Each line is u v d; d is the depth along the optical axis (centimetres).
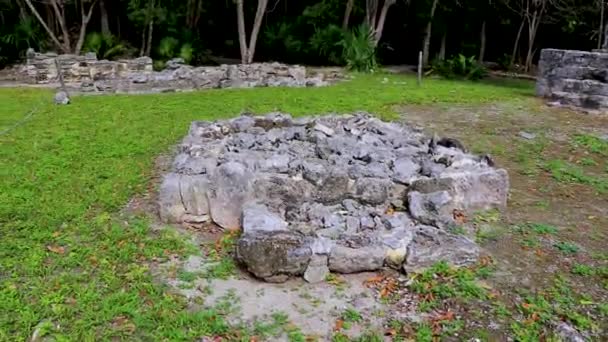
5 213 436
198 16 1759
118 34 1778
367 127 614
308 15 1747
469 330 304
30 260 362
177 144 661
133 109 888
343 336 296
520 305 328
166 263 369
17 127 738
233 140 551
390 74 1549
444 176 452
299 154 505
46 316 303
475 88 1217
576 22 1794
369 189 438
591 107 943
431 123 815
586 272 369
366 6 1692
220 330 298
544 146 694
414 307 325
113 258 370
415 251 357
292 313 317
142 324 299
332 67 1688
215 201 423
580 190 538
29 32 1546
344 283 350
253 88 1153
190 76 1142
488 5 1866
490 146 688
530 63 1925
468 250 367
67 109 881
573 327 309
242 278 353
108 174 540
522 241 413
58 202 463
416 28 1928
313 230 388
